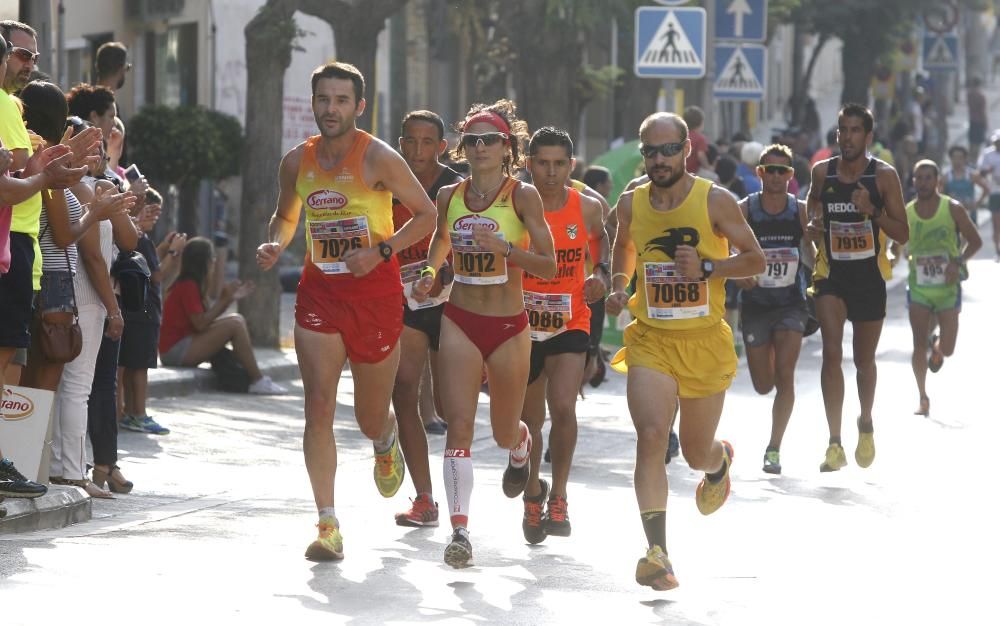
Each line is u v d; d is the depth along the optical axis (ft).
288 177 61.67
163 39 193.47
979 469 88.12
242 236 133.90
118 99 187.42
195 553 61.11
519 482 66.54
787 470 87.71
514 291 61.82
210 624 50.52
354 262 59.52
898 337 155.22
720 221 58.39
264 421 103.40
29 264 62.95
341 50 135.74
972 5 362.12
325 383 60.90
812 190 88.12
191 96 197.67
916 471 87.51
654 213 58.85
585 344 67.10
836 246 87.25
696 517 73.46
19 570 56.18
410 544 65.62
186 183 169.99
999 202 239.50
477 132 61.00
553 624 52.37
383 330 61.57
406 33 233.14
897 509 76.02
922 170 113.91
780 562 63.57
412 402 69.67
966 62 553.64
